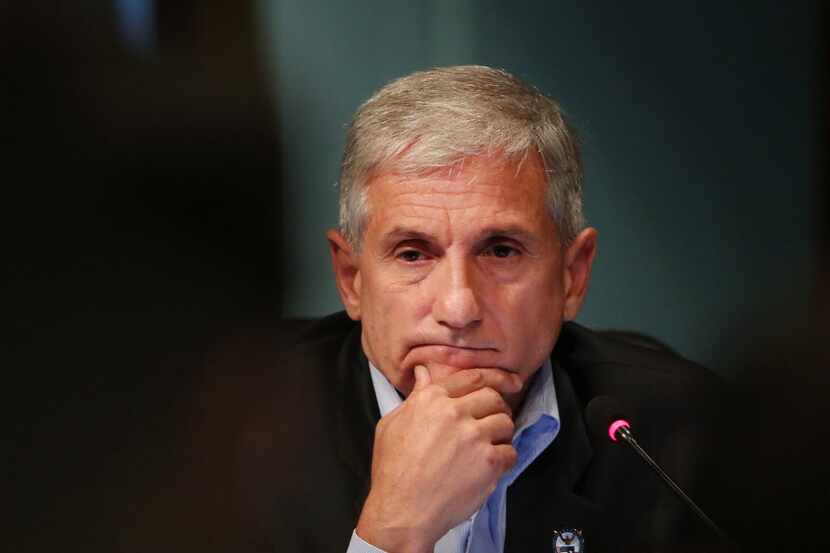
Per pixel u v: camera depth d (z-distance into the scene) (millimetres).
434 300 5902
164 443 10281
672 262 11234
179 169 11977
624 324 11227
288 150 11805
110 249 11719
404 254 5977
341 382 7320
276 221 11828
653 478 7008
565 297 6434
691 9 11164
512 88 6098
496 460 5809
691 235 11258
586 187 11203
